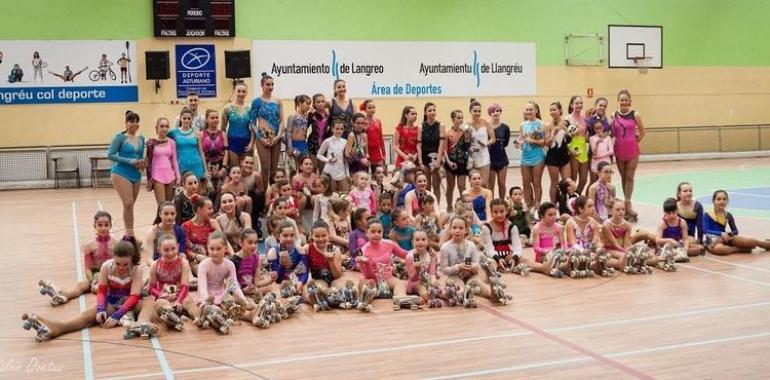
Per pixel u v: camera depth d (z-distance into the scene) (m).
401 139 10.09
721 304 6.18
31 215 12.02
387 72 18.14
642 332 5.43
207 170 9.38
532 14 19.39
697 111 21.41
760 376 4.45
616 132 10.42
